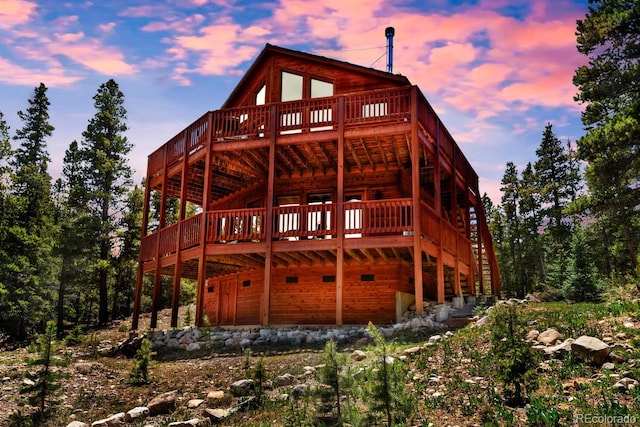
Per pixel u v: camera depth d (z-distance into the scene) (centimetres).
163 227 1961
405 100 1534
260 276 2020
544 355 787
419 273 1405
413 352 970
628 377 663
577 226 3600
